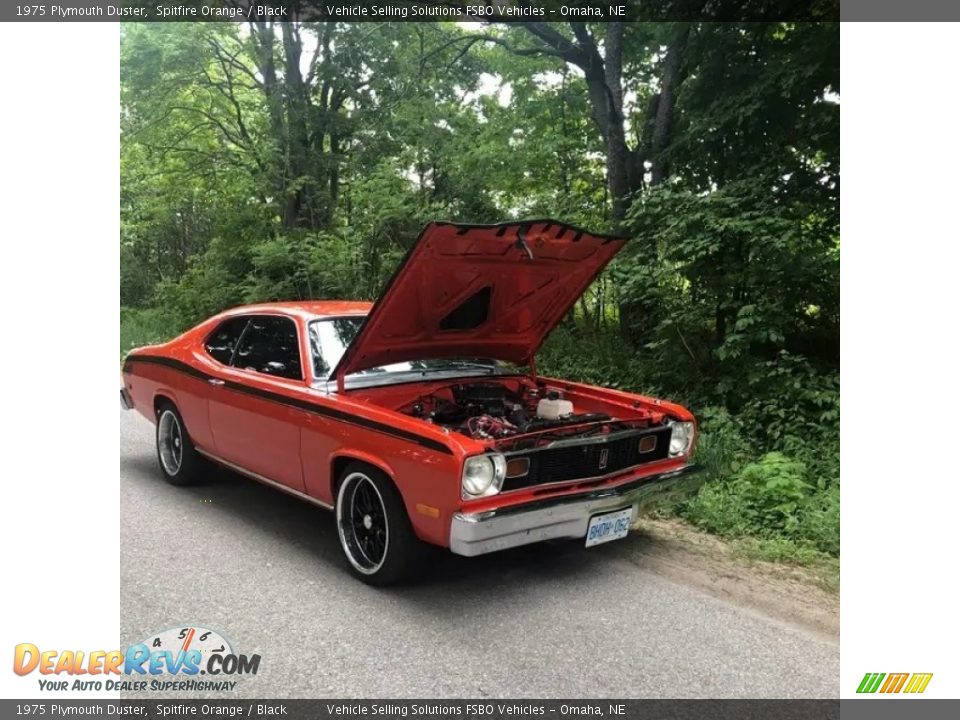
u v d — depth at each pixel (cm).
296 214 1479
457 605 377
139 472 622
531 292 470
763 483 523
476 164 1166
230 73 1659
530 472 374
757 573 414
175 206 1955
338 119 1477
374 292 1142
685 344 742
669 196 714
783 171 725
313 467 432
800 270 672
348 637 342
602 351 904
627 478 416
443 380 488
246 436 487
